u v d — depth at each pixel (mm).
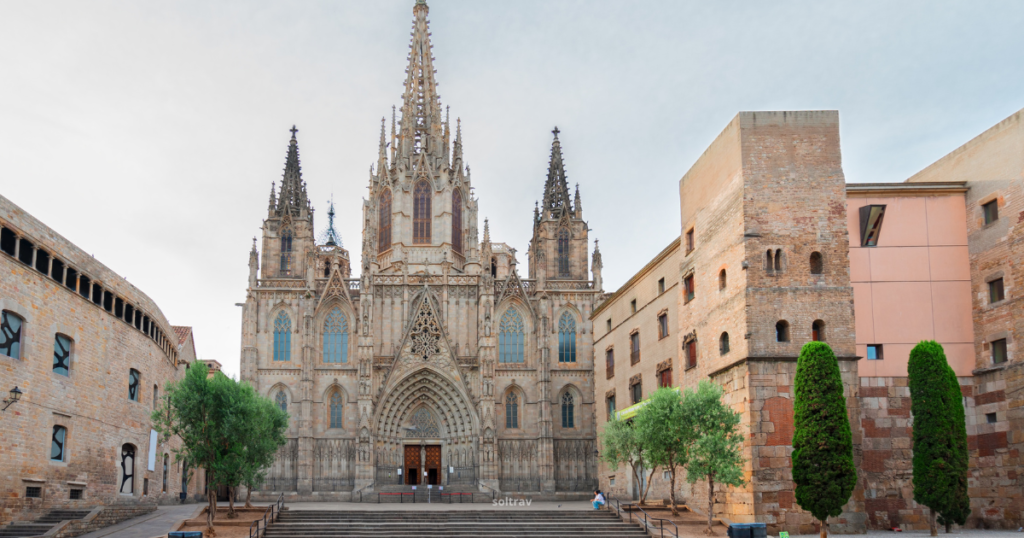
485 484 95562
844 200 52156
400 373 99875
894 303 54844
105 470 57375
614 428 60812
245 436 52094
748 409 49594
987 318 54250
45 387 49406
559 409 104312
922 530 50781
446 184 115875
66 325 52062
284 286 104625
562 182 116438
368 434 96375
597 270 108500
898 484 52000
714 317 56188
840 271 51406
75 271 53344
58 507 50719
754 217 51719
